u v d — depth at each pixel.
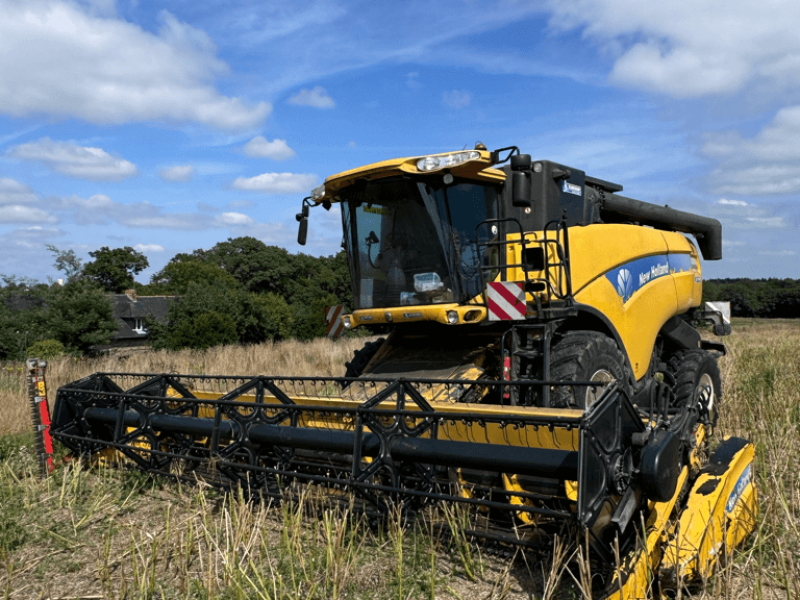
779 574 3.51
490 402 5.57
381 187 5.81
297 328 37.19
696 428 4.31
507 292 5.21
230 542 4.10
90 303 26.31
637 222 8.36
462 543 4.03
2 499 5.38
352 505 4.23
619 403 3.39
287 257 70.31
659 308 7.33
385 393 4.52
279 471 4.49
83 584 3.89
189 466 5.66
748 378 9.66
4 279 30.05
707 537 3.55
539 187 6.07
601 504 3.20
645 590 3.32
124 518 4.89
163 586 3.76
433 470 4.40
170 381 6.05
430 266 5.69
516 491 3.78
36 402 6.12
